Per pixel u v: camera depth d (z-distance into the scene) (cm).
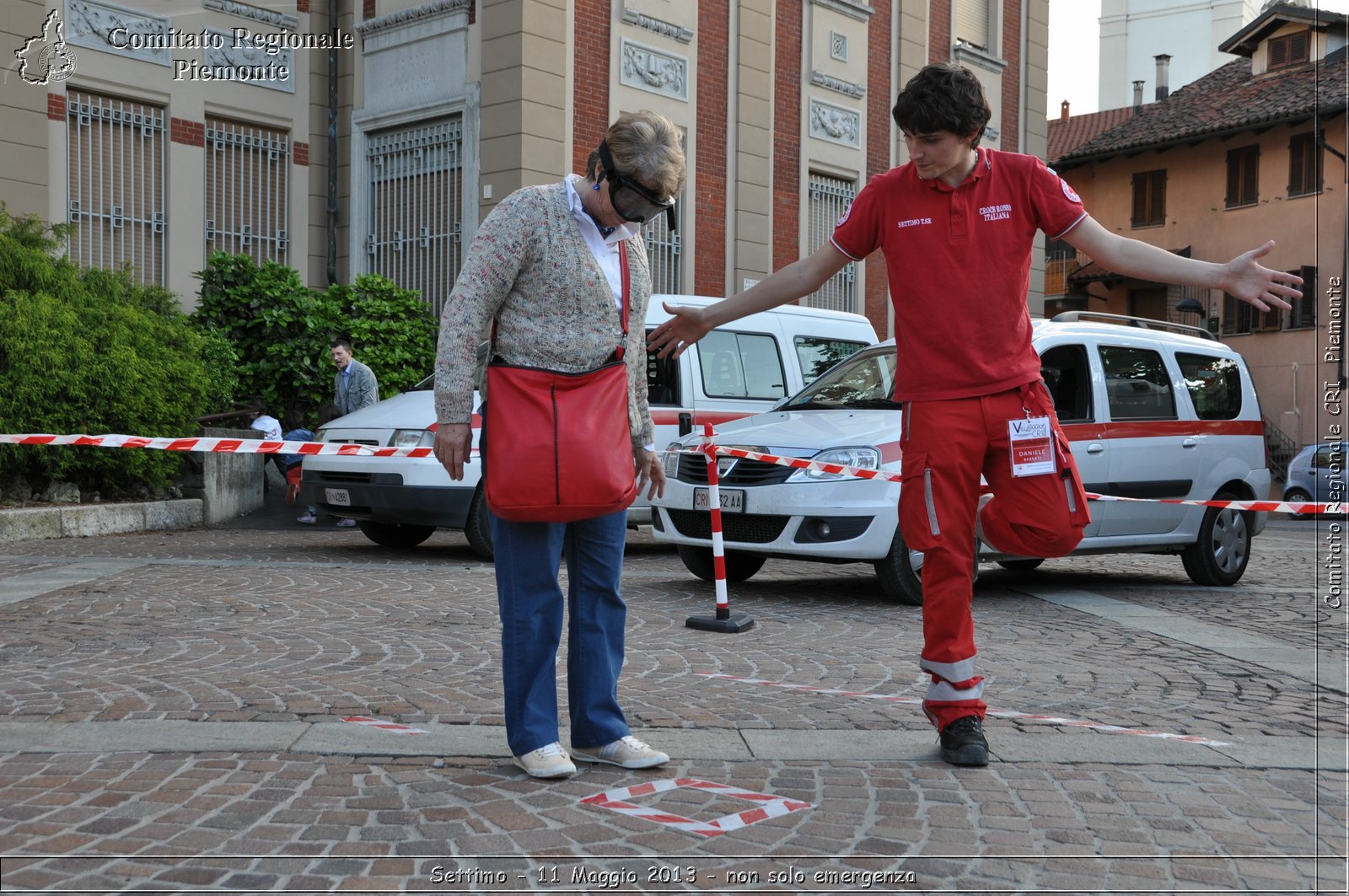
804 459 741
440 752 386
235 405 1373
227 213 1567
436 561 934
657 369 1011
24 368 1035
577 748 382
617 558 380
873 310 1966
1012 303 398
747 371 1070
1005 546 421
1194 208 3584
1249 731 448
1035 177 393
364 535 1129
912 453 402
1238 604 832
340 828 313
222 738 396
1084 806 351
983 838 321
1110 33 4719
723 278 1719
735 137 1722
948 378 398
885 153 1973
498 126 1470
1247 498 962
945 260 395
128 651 549
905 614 722
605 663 379
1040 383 404
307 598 718
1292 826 338
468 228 1509
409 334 1422
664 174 345
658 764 375
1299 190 3284
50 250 1180
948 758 391
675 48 1638
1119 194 3778
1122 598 841
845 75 1891
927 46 2031
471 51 1499
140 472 1118
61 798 331
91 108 1433
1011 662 580
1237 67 3838
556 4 1484
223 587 756
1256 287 356
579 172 1520
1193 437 916
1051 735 431
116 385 1075
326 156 1656
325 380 1376
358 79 1628
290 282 1409
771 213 1783
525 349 352
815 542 742
